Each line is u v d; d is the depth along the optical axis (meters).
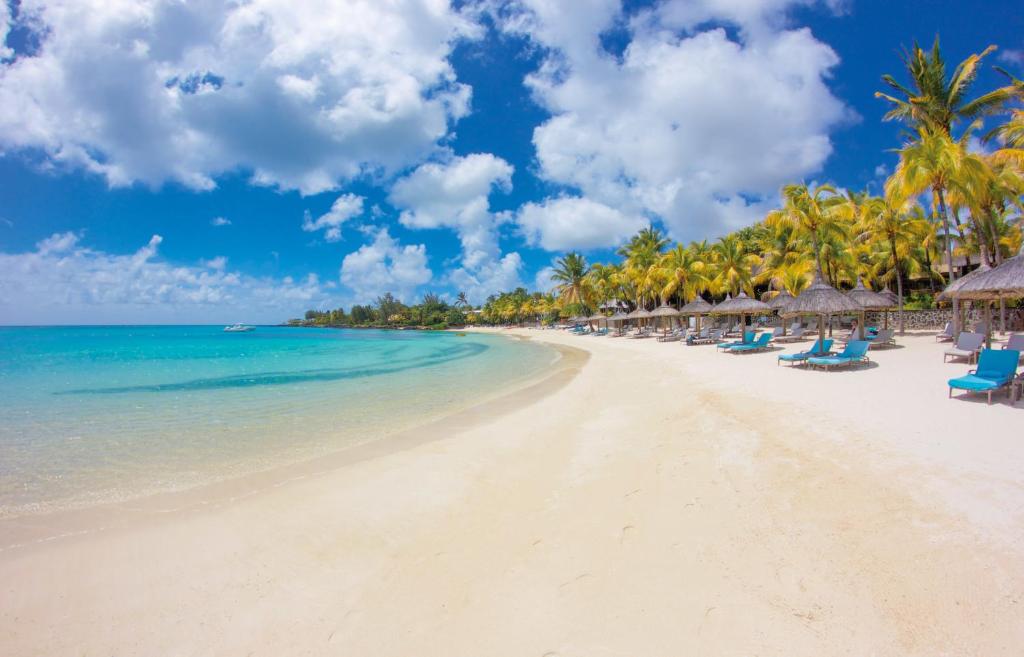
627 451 7.51
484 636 3.47
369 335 90.94
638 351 27.42
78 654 3.57
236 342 58.84
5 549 5.16
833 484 5.22
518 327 105.62
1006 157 17.64
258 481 7.18
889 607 3.35
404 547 4.91
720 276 39.69
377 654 3.38
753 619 3.40
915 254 33.03
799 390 10.42
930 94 20.42
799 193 24.45
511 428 10.00
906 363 13.37
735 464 6.23
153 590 4.35
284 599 4.12
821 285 15.91
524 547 4.71
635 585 3.93
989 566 3.58
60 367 26.52
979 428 6.59
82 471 7.77
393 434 9.98
